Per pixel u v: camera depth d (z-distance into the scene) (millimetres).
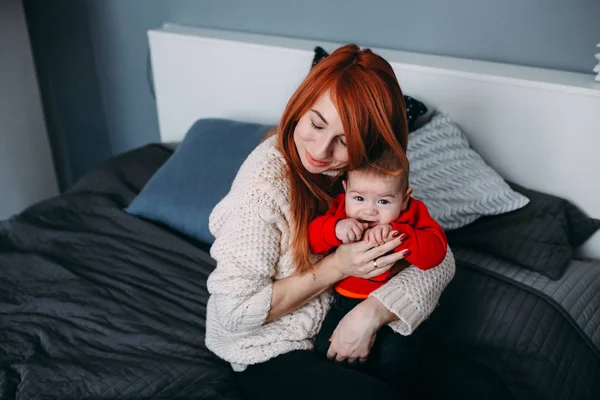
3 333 1477
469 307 1475
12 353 1412
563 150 1720
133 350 1424
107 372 1334
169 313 1546
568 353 1375
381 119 1100
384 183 1146
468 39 1880
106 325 1496
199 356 1406
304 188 1199
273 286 1220
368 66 1102
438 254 1174
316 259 1261
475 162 1760
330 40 2141
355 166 1146
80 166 3094
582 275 1589
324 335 1257
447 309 1481
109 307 1557
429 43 1951
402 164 1153
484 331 1427
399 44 2008
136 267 1716
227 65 2256
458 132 1804
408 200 1246
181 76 2400
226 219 1254
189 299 1596
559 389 1304
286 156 1189
